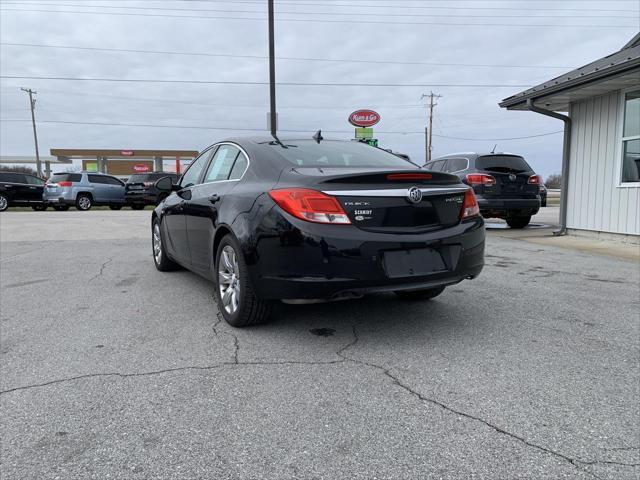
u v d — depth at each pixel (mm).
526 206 10797
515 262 7180
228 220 3975
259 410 2695
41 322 4293
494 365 3293
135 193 22922
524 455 2270
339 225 3422
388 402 2779
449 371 3197
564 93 9305
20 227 12992
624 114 8930
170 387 2980
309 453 2295
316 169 3805
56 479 2107
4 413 2668
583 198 9977
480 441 2387
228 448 2338
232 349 3607
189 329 4078
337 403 2771
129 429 2506
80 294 5320
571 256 7719
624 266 6852
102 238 10453
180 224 5391
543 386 2977
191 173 5715
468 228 3855
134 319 4371
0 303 4949
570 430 2484
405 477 2117
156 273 6504
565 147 10312
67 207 23141
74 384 3023
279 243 3508
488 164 10711
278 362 3359
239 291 3936
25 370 3244
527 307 4707
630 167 8930
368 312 4523
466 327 4090
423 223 3686
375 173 3529
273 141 4496
